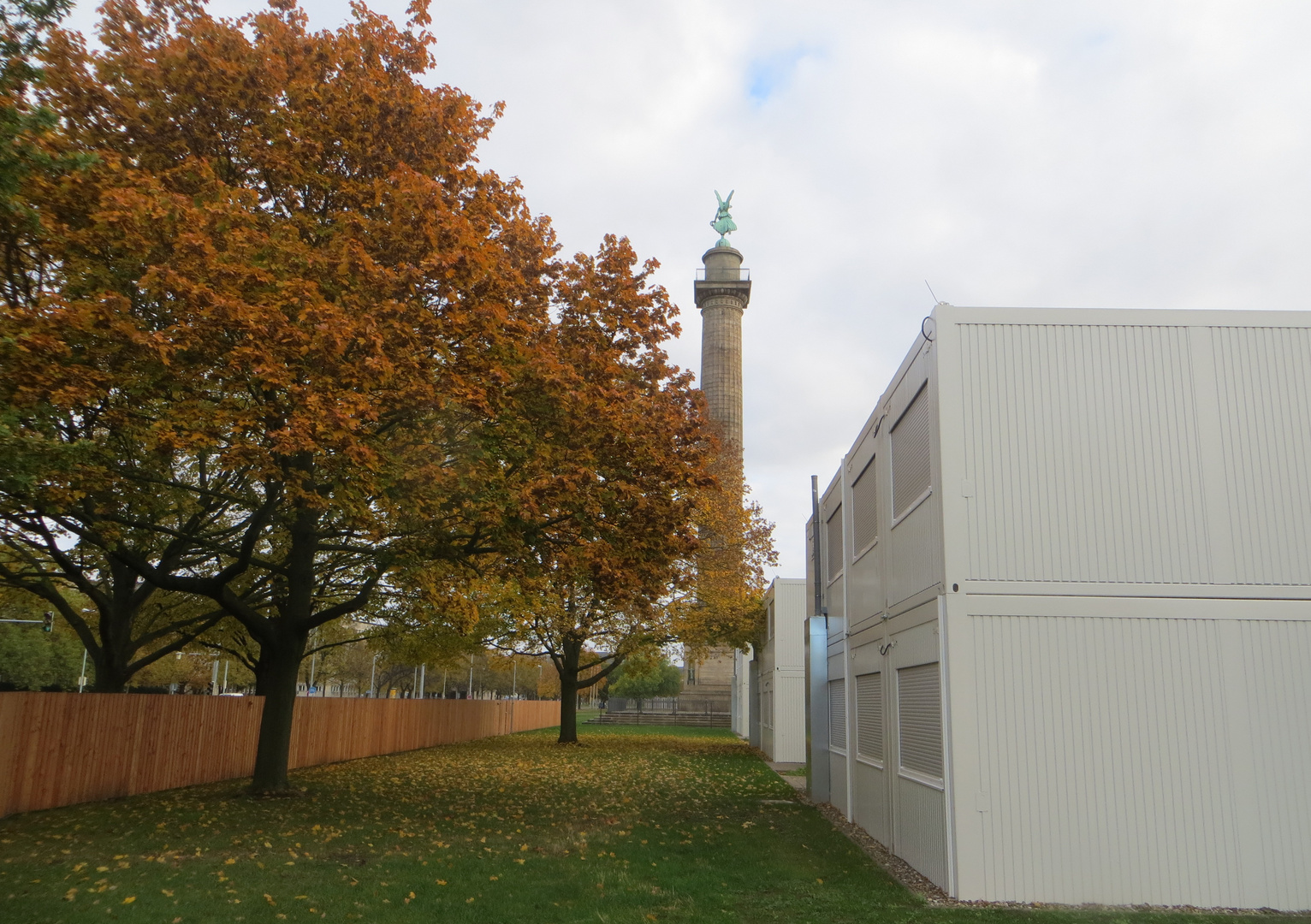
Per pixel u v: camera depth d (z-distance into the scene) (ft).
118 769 53.57
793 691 95.09
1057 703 30.40
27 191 34.78
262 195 48.70
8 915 24.71
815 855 37.96
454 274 40.68
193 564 68.69
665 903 27.99
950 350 32.63
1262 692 30.58
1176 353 32.63
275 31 47.55
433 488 42.55
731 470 116.67
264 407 38.29
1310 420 32.27
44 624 98.99
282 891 28.32
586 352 48.55
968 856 29.40
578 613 108.68
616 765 84.28
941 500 31.71
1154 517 31.63
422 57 51.90
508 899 28.17
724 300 208.23
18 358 30.96
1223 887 29.30
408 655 99.76
